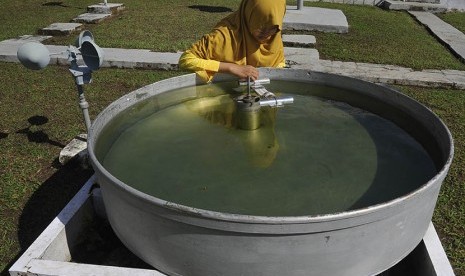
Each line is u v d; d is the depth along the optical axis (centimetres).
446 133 146
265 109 193
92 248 170
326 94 207
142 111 188
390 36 542
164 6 710
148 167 147
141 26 568
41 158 251
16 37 513
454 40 527
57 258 154
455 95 357
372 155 154
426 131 167
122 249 170
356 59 440
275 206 127
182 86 207
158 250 125
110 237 175
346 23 558
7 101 334
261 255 112
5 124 294
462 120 304
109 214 140
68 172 238
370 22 620
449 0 740
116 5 659
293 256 112
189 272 125
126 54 433
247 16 207
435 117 159
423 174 142
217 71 203
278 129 174
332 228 107
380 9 741
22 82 376
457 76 393
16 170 239
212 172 144
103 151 155
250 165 148
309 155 154
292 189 135
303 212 124
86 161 238
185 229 113
